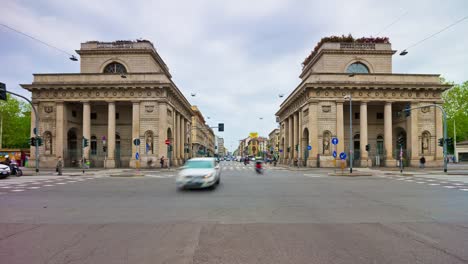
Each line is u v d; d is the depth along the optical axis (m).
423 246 5.70
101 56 41.47
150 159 37.31
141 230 6.92
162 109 38.03
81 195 13.03
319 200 11.43
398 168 35.97
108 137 38.25
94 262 4.87
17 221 7.94
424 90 39.62
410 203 10.77
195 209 9.54
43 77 38.69
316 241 6.03
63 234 6.61
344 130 42.69
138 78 38.28
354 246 5.70
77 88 38.03
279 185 17.17
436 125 39.81
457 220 7.98
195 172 14.55
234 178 22.73
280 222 7.73
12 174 25.50
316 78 39.31
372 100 39.19
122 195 12.98
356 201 11.22
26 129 62.75
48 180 21.09
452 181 19.66
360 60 41.72
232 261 4.89
